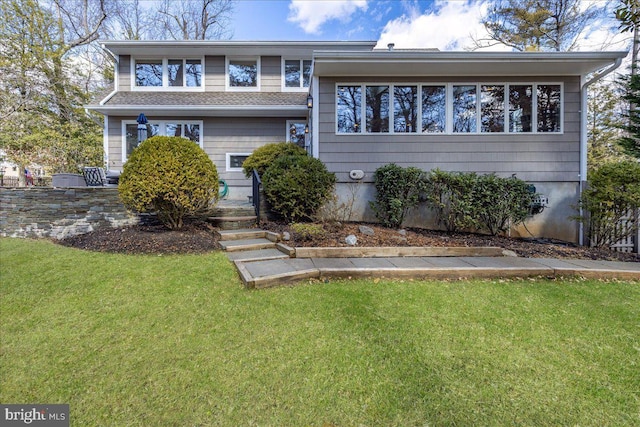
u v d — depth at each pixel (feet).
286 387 6.44
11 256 14.20
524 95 23.91
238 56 34.73
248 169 27.68
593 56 20.85
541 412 5.88
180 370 6.92
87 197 19.56
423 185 21.62
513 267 14.12
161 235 17.47
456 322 9.36
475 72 23.35
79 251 15.33
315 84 23.93
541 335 8.72
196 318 9.25
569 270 14.11
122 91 33.40
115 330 8.53
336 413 5.79
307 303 10.37
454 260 15.64
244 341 8.10
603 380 6.85
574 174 23.72
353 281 12.72
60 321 8.93
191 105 29.91
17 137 32.35
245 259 14.44
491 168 23.90
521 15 48.34
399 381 6.66
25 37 37.19
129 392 6.26
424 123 24.12
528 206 21.50
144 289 11.07
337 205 23.29
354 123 24.14
